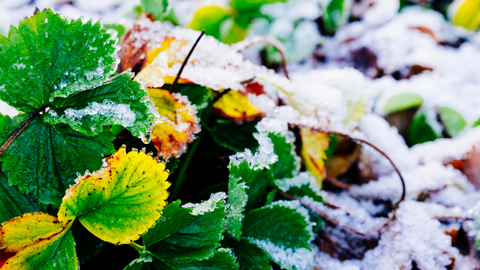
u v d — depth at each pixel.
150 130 0.39
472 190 0.52
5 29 0.62
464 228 0.47
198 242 0.40
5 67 0.39
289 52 0.72
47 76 0.39
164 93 0.42
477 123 0.58
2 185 0.41
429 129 0.61
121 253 0.43
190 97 0.43
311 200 0.46
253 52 0.68
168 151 0.41
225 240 0.43
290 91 0.47
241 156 0.43
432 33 0.86
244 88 0.46
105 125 0.39
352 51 0.78
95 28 0.40
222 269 0.40
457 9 0.90
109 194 0.39
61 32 0.40
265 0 0.64
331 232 0.48
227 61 0.45
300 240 0.44
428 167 0.53
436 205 0.49
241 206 0.41
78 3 0.85
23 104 0.39
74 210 0.39
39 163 0.39
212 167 0.48
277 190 0.45
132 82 0.39
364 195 0.51
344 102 0.49
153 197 0.39
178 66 0.44
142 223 0.39
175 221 0.40
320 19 0.79
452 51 0.85
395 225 0.47
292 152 0.45
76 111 0.39
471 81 0.74
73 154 0.40
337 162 0.54
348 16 0.86
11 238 0.38
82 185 0.38
